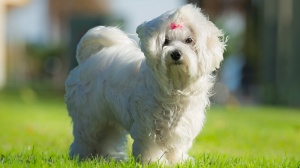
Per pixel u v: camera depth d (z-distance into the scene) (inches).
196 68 270.7
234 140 457.1
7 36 1919.3
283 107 1032.8
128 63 293.6
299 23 1025.5
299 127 580.4
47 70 2314.2
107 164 281.4
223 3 1369.3
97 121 309.7
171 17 271.0
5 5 1487.5
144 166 268.4
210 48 275.4
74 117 318.7
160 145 281.6
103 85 300.0
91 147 317.7
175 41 272.2
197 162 289.3
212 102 360.8
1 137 428.1
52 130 490.0
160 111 277.0
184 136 281.9
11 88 1460.4
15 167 272.1
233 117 718.5
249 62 1465.3
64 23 2479.1
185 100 279.4
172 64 267.0
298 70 1040.2
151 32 268.1
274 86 1084.5
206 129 534.9
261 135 499.8
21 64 2197.3
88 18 1200.2
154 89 275.1
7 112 722.2
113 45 319.6
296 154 385.4
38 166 273.6
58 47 2274.9
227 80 1421.0
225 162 298.5
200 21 273.1
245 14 1439.5
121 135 325.7
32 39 2469.2
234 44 1451.8
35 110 773.9
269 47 1088.2
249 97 1441.9
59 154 329.7
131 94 284.2
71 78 321.1
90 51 327.3
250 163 297.3
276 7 1072.2
